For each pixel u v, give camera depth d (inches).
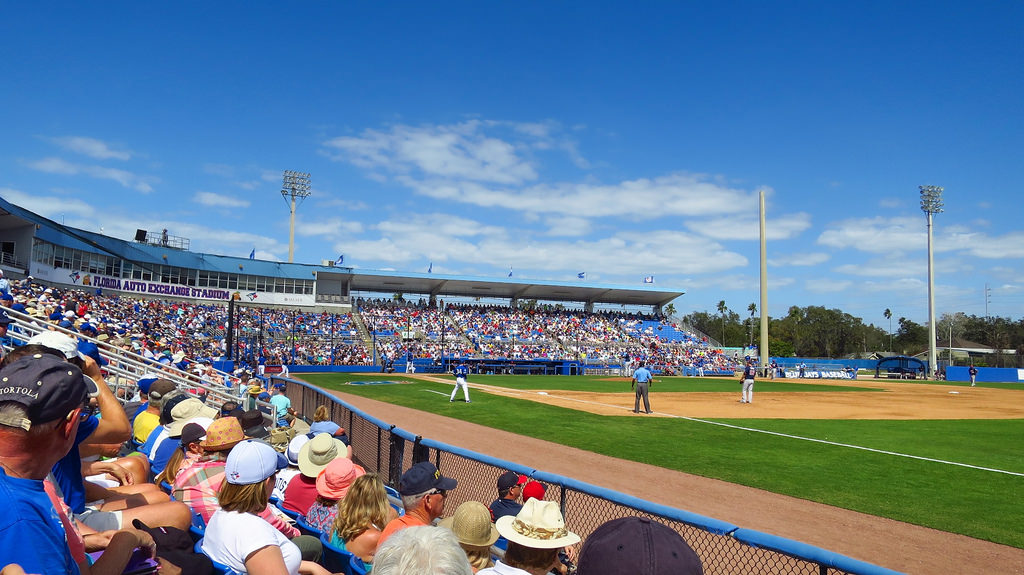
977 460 493.0
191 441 210.4
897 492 383.9
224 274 2127.2
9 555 74.0
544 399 962.1
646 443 556.7
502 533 130.6
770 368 1942.7
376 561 85.8
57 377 81.8
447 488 183.9
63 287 1601.9
